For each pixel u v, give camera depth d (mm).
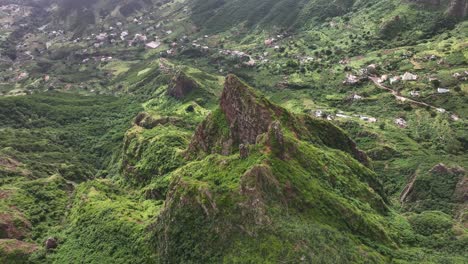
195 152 116625
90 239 90750
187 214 75562
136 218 93250
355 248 71438
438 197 119750
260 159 79312
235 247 69062
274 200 73438
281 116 102875
